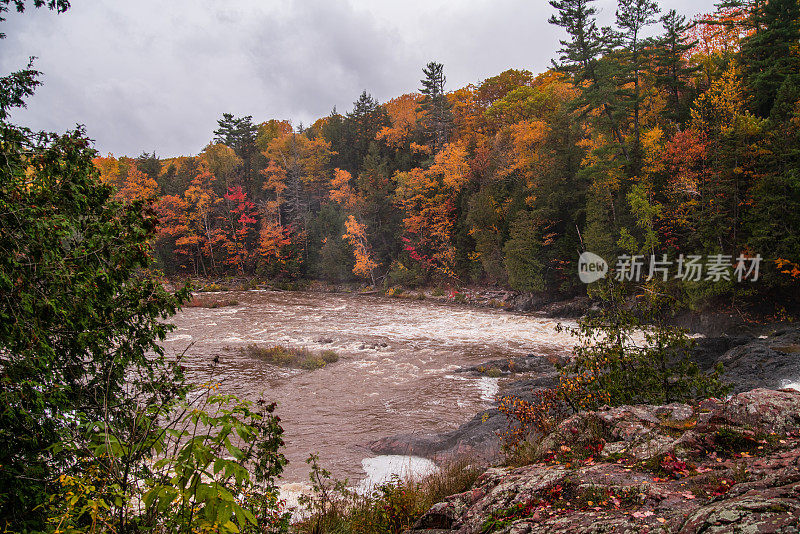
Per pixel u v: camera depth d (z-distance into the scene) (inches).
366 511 229.3
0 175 151.5
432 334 1115.9
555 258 1525.6
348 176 2588.6
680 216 1146.0
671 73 1504.7
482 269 1892.2
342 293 2194.9
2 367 128.6
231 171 2979.8
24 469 121.0
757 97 1208.8
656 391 268.4
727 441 161.0
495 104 2402.8
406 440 445.7
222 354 861.8
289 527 217.8
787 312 1009.5
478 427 440.5
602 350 293.9
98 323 167.3
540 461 201.5
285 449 447.2
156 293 190.4
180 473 80.0
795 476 116.4
